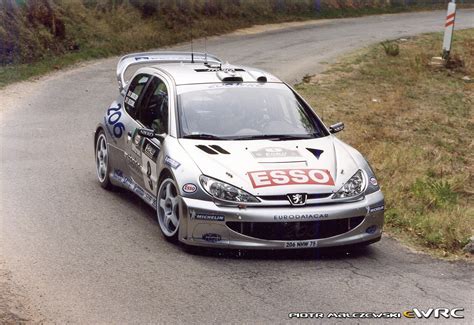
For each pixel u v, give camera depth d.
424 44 28.72
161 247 7.44
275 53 26.69
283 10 40.19
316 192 7.03
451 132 15.74
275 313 5.81
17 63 21.70
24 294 6.09
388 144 13.74
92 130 14.18
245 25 35.78
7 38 22.28
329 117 15.93
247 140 7.86
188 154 7.47
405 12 47.56
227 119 8.12
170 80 8.69
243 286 6.40
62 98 17.66
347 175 7.37
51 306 5.86
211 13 34.75
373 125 15.59
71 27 26.06
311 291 6.34
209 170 7.17
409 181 11.05
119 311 5.78
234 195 6.93
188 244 7.12
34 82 19.73
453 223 8.72
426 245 8.06
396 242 8.12
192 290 6.27
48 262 6.93
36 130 13.91
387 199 9.60
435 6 51.25
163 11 31.53
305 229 6.99
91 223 8.27
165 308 5.86
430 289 6.55
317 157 7.57
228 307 5.91
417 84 20.88
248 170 7.18
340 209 7.03
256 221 6.86
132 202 9.27
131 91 9.61
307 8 41.81
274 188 6.98
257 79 8.90
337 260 7.30
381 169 11.77
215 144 7.69
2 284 6.30
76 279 6.48
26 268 6.74
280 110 8.43
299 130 8.23
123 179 9.32
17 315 5.64
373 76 21.73
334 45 29.00
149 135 8.02
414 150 13.38
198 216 6.98
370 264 7.23
